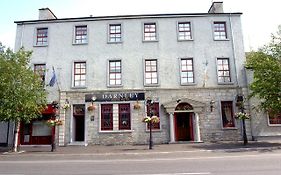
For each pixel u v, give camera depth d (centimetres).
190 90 2339
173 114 2277
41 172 1038
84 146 2208
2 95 1858
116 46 2442
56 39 2475
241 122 2284
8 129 2344
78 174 980
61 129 2303
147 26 2494
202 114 2294
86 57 2433
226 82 2356
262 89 1991
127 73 2383
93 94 2353
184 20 2478
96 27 2489
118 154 1625
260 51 2069
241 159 1257
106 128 2317
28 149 2089
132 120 2297
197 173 937
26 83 1950
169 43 2431
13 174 1002
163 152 1636
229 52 2422
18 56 1997
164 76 2369
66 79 2398
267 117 2284
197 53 2414
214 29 2481
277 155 1367
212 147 1823
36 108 1995
